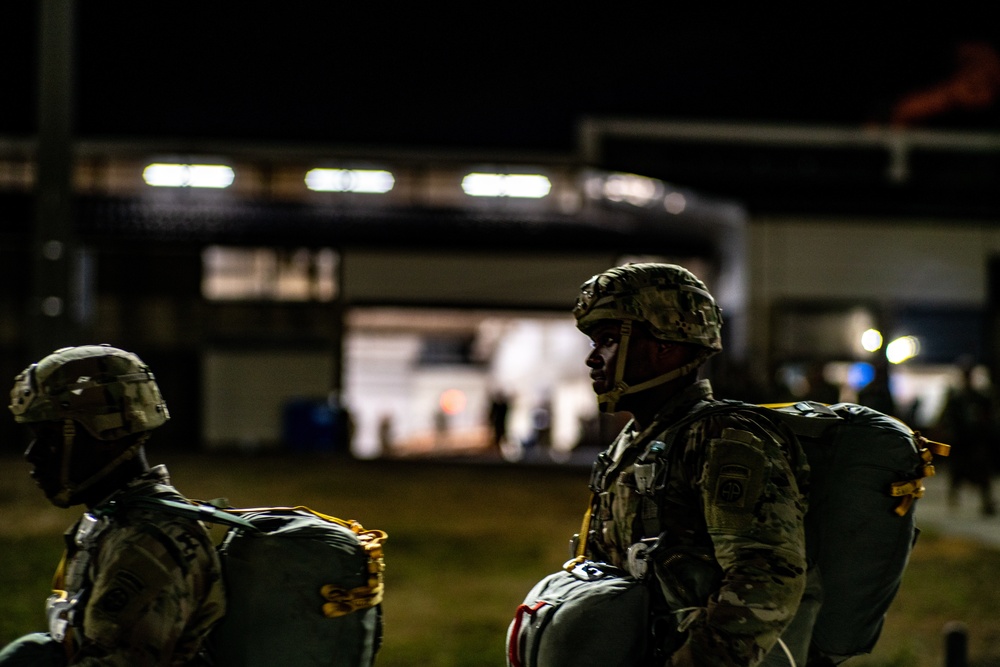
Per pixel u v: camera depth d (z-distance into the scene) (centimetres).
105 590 234
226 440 3212
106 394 250
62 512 1303
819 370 1622
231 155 3441
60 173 1454
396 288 3316
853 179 3575
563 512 1480
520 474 2056
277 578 252
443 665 715
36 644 246
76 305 1490
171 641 236
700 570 248
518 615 272
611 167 3359
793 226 3173
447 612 873
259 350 3247
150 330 3212
